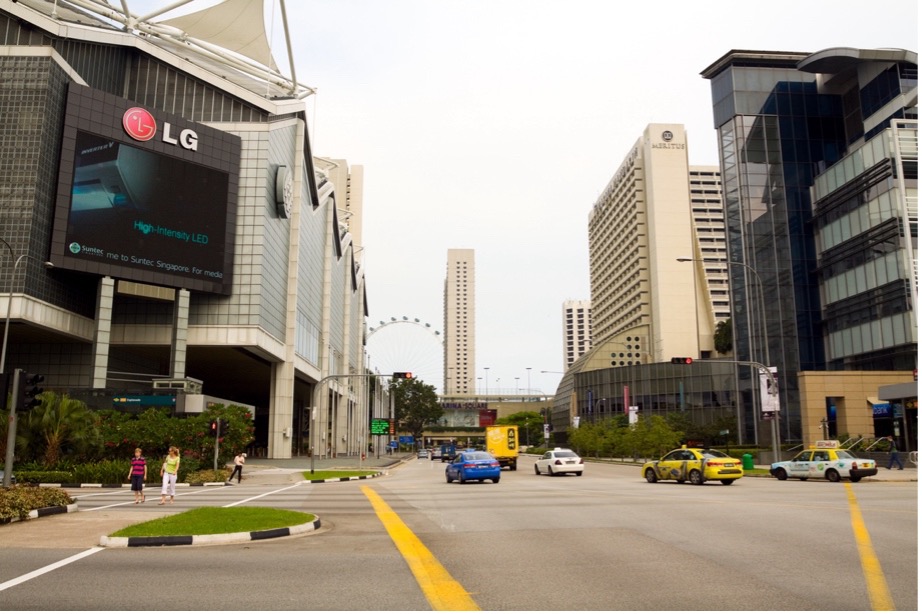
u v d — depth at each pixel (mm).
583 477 37656
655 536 12328
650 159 130500
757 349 68062
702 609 7043
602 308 160250
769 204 69688
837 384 53750
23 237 44938
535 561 9961
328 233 85938
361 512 18000
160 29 59875
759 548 10797
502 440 49344
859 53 63000
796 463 32656
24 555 10805
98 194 48750
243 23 58875
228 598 7672
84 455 35812
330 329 89625
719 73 74438
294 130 66875
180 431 38688
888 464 40312
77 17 57250
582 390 106688
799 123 71062
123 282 50844
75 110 48469
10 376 19672
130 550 11297
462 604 7344
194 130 54250
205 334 54625
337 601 7508
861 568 9078
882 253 57125
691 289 125062
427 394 143625
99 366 48281
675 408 92688
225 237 54781
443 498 22609
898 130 56156
